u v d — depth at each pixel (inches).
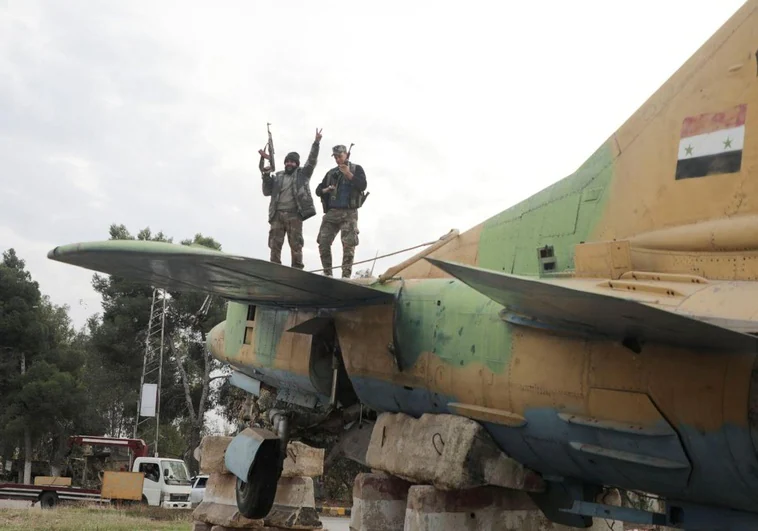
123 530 514.6
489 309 219.3
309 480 383.9
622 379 176.1
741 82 173.8
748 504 163.8
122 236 1582.2
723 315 145.9
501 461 219.5
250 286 243.4
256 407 376.8
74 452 1327.5
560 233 221.0
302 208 351.3
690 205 181.5
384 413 267.1
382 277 270.5
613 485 201.5
